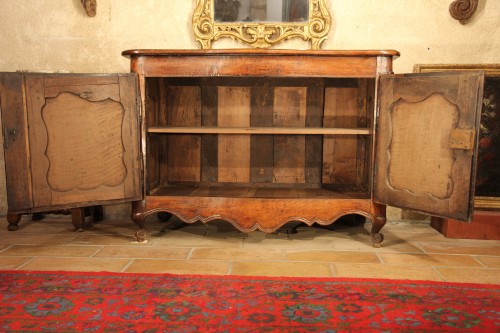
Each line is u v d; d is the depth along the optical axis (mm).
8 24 3158
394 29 3041
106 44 3143
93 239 2762
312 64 2490
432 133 2264
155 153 2998
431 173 2283
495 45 2994
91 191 2564
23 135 2453
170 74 2539
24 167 2475
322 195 2736
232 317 1691
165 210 2652
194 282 2035
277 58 2492
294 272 2195
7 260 2361
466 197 2152
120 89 2521
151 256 2438
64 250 2541
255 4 3053
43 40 3160
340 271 2219
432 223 3096
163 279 2070
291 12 3047
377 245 2605
